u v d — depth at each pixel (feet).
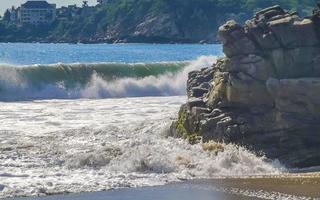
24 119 135.13
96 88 202.28
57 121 132.98
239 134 102.83
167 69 220.64
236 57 105.91
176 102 171.53
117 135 116.57
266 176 91.56
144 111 149.07
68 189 83.10
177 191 83.41
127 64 213.87
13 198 79.15
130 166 94.48
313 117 100.01
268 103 103.60
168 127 115.85
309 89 99.40
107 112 147.43
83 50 603.26
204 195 81.66
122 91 205.26
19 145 107.34
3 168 92.53
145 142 107.55
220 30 107.24
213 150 100.22
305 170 96.22
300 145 100.22
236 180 89.25
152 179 89.20
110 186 85.15
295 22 103.91
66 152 102.27
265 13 107.76
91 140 112.57
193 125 109.29
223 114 105.50
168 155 97.96
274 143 101.40
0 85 189.26
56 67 199.93
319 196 80.48
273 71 103.91
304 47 103.14
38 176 88.74
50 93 194.80
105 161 97.04
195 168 94.68
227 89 106.32
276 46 103.96
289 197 80.12
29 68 194.70
